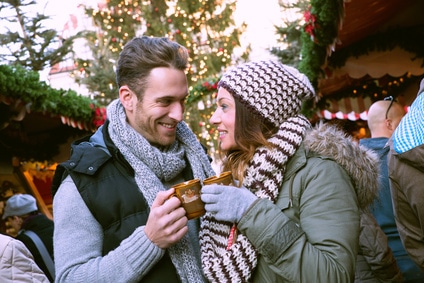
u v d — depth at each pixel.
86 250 1.90
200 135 14.56
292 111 1.94
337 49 6.16
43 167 8.19
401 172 2.49
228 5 15.88
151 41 2.00
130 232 1.92
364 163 1.88
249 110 1.90
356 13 5.21
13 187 7.25
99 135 2.12
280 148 1.86
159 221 1.79
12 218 4.48
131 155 1.98
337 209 1.78
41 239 4.13
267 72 1.92
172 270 1.91
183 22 15.68
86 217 1.93
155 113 1.97
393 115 3.56
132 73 1.98
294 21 10.45
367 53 6.15
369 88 7.84
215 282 1.81
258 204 1.78
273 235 1.74
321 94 6.99
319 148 1.87
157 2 15.90
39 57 10.22
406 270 3.19
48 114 6.40
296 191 1.84
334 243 1.73
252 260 1.80
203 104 14.02
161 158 1.99
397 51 6.15
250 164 1.91
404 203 2.57
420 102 2.47
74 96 6.58
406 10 5.75
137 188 1.97
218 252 1.88
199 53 15.57
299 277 1.71
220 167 2.10
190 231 2.03
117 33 15.41
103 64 14.27
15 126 6.21
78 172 1.95
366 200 1.92
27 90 5.44
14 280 2.05
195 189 1.82
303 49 5.70
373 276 2.96
